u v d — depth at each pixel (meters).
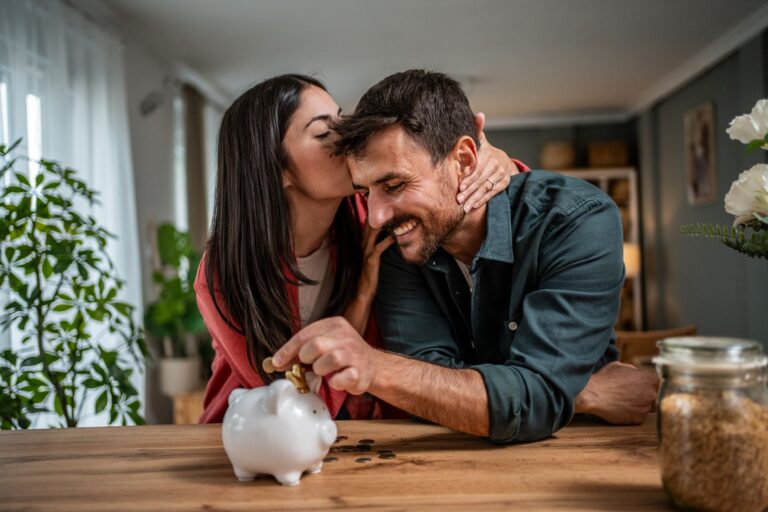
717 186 4.92
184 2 3.68
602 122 7.14
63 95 3.21
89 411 3.12
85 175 3.43
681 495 0.68
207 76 5.14
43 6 3.11
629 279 6.62
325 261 1.42
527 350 1.02
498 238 1.15
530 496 0.75
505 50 4.71
